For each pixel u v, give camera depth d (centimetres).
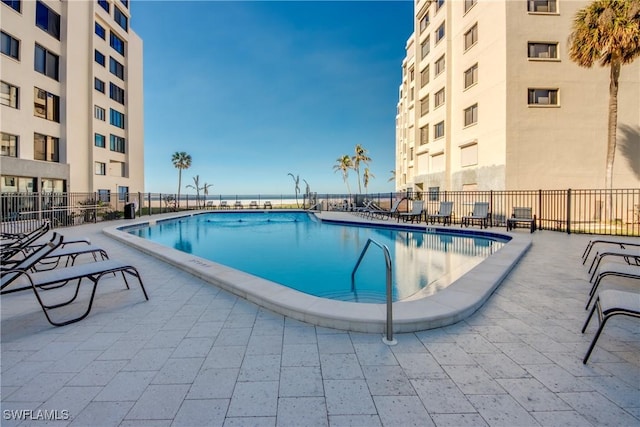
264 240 1109
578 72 1330
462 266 689
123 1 2486
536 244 769
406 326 279
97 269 346
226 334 280
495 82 1400
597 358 233
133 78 2581
